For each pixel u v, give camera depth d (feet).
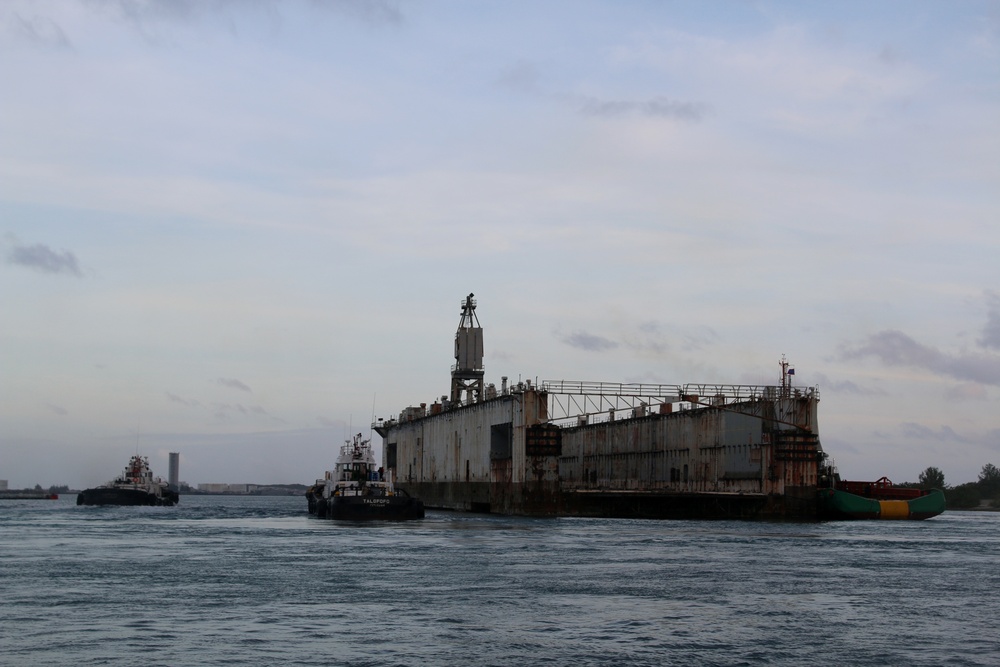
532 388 393.29
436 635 122.21
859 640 122.72
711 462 440.45
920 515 416.87
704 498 413.80
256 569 186.50
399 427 612.29
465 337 515.09
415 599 149.07
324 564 195.72
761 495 394.52
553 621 131.85
